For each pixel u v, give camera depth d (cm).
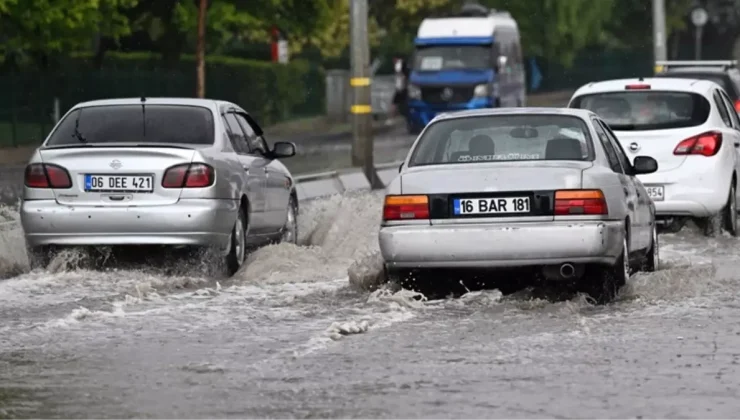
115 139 3197
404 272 2609
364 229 3597
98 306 2577
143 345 2148
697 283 2777
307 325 2345
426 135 2736
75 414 1650
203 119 3234
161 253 3148
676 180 3888
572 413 1625
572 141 2677
